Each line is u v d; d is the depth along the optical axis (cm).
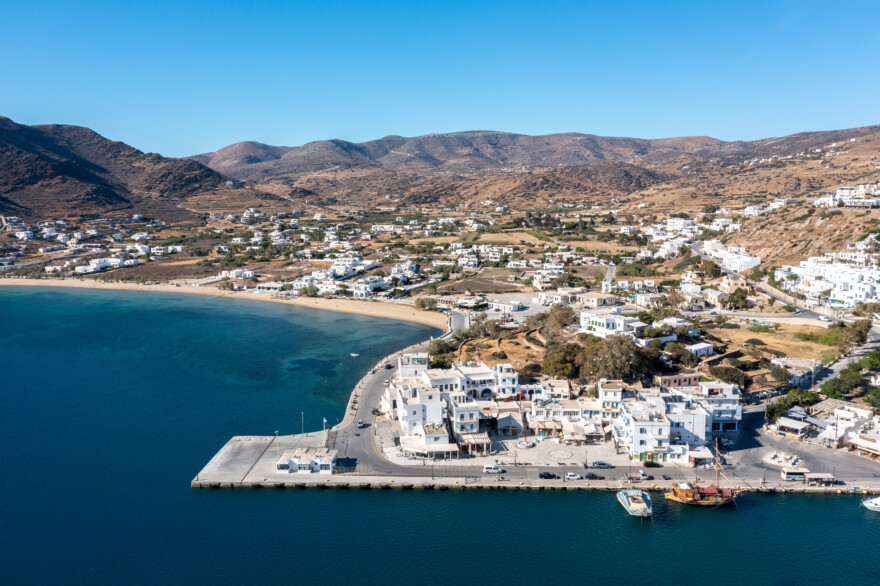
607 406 15350
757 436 14938
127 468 13850
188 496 12625
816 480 12750
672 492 12375
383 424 15838
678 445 13788
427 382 16550
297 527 11562
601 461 13738
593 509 12100
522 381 17812
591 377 17512
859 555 10788
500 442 14800
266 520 11788
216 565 10538
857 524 11606
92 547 11038
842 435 14350
